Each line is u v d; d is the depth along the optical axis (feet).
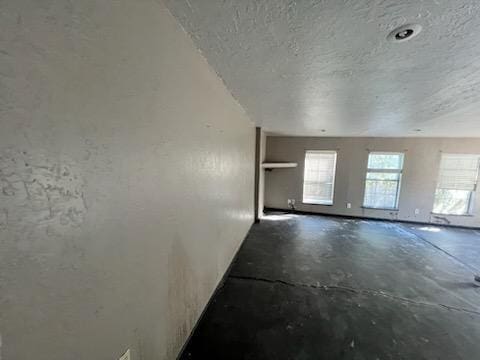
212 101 6.21
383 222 17.90
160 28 3.57
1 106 1.65
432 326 6.47
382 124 12.55
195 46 4.73
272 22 3.78
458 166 16.83
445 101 7.86
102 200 2.63
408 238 14.28
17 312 1.85
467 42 4.17
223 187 7.88
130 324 3.27
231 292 7.88
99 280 2.66
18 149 1.77
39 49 1.88
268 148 20.36
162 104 3.77
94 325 2.62
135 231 3.26
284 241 13.21
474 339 6.01
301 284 8.58
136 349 3.43
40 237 1.98
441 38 4.06
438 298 7.89
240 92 7.74
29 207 1.88
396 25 3.74
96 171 2.52
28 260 1.90
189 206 5.13
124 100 2.90
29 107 1.83
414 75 5.78
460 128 12.80
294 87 7.00
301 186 19.95
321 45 4.47
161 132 3.79
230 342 5.65
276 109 10.07
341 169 18.94
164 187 4.00
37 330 2.01
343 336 5.99
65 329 2.27
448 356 5.44
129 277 3.19
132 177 3.13
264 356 5.29
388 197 18.31
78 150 2.29
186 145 4.78
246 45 4.58
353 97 7.80
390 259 11.14
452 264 10.70
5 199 1.71
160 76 3.66
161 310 4.16
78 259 2.37
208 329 6.06
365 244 13.08
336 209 19.33
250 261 10.47
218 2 3.35
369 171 18.47
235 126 9.25
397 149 17.66
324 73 5.85
